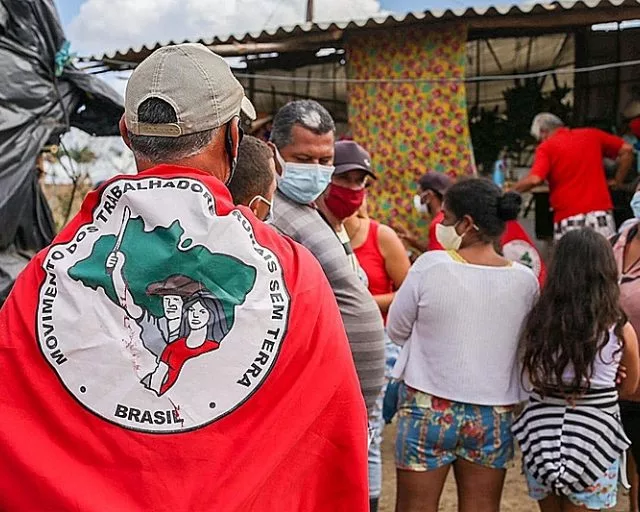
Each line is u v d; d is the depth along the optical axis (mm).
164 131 1416
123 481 1279
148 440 1292
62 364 1325
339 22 6672
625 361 3127
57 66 4297
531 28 7488
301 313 1394
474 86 8500
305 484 1385
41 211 4398
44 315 1351
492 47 8281
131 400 1311
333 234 2662
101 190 1415
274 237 1465
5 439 1291
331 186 3092
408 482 3180
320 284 1452
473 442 3090
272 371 1351
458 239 3135
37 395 1313
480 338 3049
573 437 3029
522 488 4961
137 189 1396
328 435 1406
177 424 1304
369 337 2611
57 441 1301
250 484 1298
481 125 8281
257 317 1360
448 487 4992
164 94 1416
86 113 4859
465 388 3049
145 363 1322
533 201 7742
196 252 1360
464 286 3047
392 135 6938
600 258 3006
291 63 8539
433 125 6809
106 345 1326
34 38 4160
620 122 7703
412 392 3164
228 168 1507
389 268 3980
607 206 6488
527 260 5957
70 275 1365
